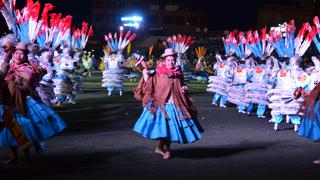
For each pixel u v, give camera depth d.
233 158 8.22
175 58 8.02
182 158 8.15
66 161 7.76
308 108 8.08
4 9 10.35
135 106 16.23
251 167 7.54
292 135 10.92
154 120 7.76
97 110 15.01
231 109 16.28
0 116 6.80
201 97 20.55
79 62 16.69
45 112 7.26
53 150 8.67
